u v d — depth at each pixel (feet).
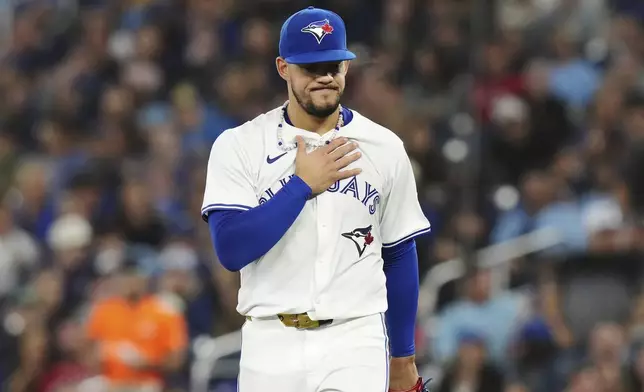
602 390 101.65
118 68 156.46
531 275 112.68
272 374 53.83
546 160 127.54
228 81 143.64
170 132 141.08
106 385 108.17
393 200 55.21
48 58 168.14
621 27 143.74
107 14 163.73
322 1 145.18
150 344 108.27
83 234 119.85
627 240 111.34
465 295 108.17
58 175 140.26
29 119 157.89
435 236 114.42
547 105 128.98
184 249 118.42
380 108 125.08
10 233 130.93
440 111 133.28
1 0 184.55
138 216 124.57
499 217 118.93
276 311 53.67
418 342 105.19
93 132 153.38
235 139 54.70
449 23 140.15
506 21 149.07
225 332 111.55
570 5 147.95
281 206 52.06
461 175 120.88
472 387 103.45
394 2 141.49
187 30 154.92
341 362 53.52
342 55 52.21
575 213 116.16
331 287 53.52
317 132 54.44
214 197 53.83
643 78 136.36
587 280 110.52
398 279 56.34
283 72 54.49
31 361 113.09
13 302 121.49
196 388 107.86
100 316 109.40
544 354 105.70
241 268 54.08
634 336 103.71
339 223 53.62
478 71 135.44
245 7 152.87
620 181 119.34
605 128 125.18
